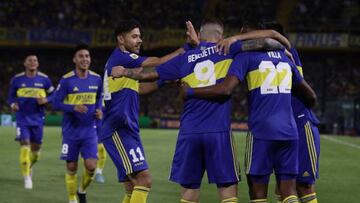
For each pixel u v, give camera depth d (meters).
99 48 149.62
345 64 150.50
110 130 25.33
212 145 21.70
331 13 149.88
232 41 21.70
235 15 153.25
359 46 139.62
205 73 21.77
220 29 22.55
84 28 146.25
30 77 41.78
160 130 120.00
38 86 41.69
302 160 24.69
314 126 25.17
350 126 130.62
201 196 35.88
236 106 143.12
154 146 73.62
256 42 21.84
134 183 25.39
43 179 42.41
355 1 151.25
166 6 156.38
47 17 153.12
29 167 38.97
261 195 22.23
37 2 154.25
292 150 22.23
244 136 96.06
